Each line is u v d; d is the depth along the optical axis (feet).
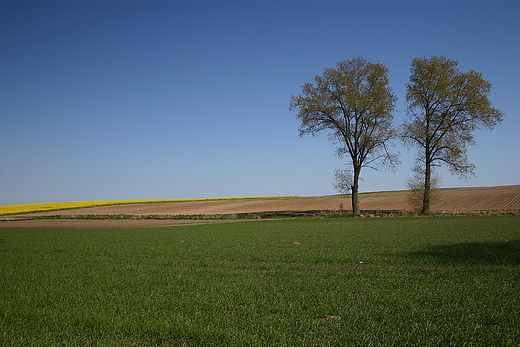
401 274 37.22
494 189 272.31
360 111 145.07
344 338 20.34
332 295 29.12
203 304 27.30
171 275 38.70
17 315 25.30
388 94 142.72
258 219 157.89
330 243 65.26
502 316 23.40
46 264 47.29
